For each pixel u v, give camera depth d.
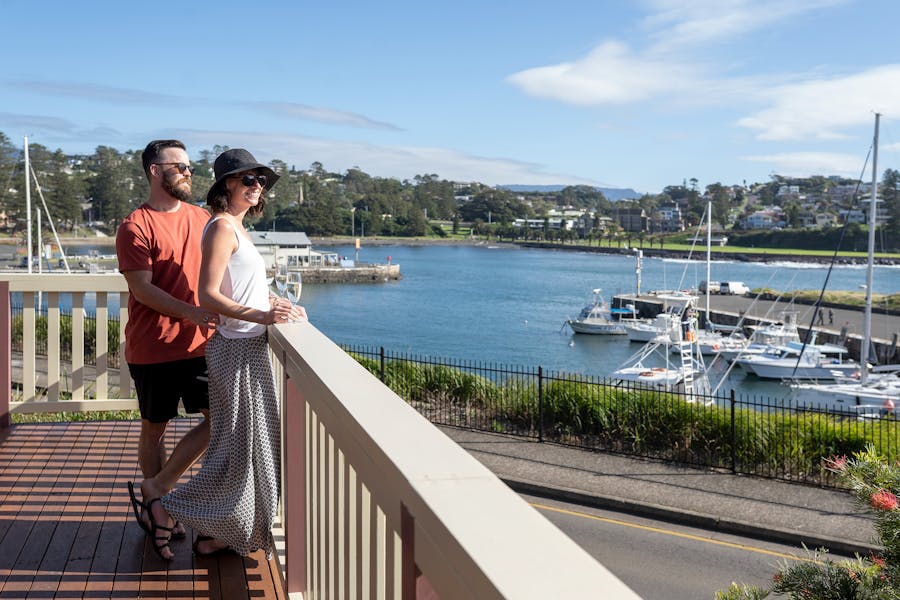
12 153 114.94
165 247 3.14
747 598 3.64
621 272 151.38
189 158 3.25
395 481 1.22
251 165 2.73
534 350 60.19
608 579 0.79
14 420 6.55
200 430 3.06
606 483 11.34
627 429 13.45
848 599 3.36
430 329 73.31
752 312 77.19
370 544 1.49
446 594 0.97
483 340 66.12
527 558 0.85
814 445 12.34
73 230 170.62
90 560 2.93
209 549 2.95
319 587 2.12
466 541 0.90
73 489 3.73
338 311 87.38
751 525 9.70
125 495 3.65
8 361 4.90
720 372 46.88
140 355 3.18
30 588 2.70
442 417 15.13
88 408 5.06
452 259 185.38
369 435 1.38
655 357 54.16
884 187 184.75
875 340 53.75
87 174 186.75
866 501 3.45
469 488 1.09
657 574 8.41
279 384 3.06
